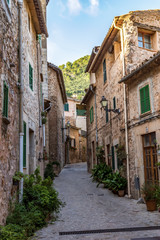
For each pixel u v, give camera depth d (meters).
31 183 6.69
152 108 8.49
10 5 6.13
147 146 8.85
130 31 10.27
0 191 4.74
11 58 6.06
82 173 20.31
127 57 10.11
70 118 36.03
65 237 5.17
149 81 8.68
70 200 9.55
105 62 14.13
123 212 7.41
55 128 20.03
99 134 16.20
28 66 8.42
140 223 6.11
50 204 6.48
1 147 4.89
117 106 11.58
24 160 7.29
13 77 6.23
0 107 4.85
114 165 12.18
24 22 7.93
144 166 9.07
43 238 5.12
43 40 18.03
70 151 32.00
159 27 10.77
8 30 5.75
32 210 5.89
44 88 17.52
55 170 18.56
